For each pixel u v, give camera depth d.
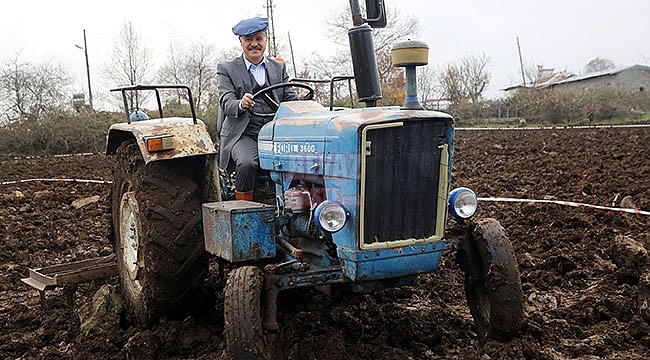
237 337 3.70
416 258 3.97
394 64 4.00
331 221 3.75
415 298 5.35
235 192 5.20
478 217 8.18
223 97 5.28
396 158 3.86
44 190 12.88
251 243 4.21
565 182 10.62
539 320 4.71
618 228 7.02
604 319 4.79
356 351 4.28
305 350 4.27
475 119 37.56
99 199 11.23
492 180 11.84
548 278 5.68
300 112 4.54
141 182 4.70
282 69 5.64
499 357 4.03
